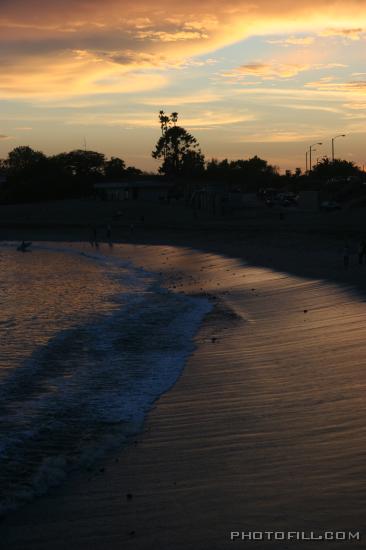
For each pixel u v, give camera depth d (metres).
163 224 108.75
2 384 18.31
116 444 12.48
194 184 142.25
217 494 9.51
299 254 58.25
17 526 9.05
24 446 12.84
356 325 22.45
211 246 77.81
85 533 8.67
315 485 9.40
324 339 20.88
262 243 72.38
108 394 16.72
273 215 98.12
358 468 9.87
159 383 17.50
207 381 17.22
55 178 166.62
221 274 48.91
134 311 32.88
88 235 111.19
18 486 10.66
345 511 8.47
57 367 20.44
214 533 8.28
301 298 31.47
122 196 146.50
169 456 11.53
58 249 97.00
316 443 11.29
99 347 23.48
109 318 31.00
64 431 13.76
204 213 114.56
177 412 14.51
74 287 48.31
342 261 48.91
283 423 12.73
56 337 25.83
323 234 70.62
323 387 15.13
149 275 55.72
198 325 26.94
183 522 8.70
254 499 9.17
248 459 10.89
